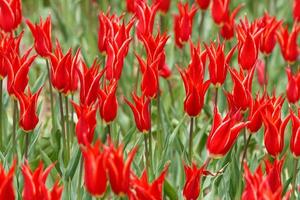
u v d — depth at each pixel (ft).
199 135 23.99
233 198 21.25
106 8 33.50
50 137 23.98
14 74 19.39
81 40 32.83
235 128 17.63
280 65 32.89
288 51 23.91
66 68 19.98
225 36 25.22
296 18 27.22
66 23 33.91
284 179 22.76
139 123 19.43
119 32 19.98
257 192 14.84
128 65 29.55
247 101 19.25
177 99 28.58
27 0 37.47
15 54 19.35
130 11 26.11
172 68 30.73
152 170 20.99
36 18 34.91
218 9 24.80
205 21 33.83
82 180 20.85
